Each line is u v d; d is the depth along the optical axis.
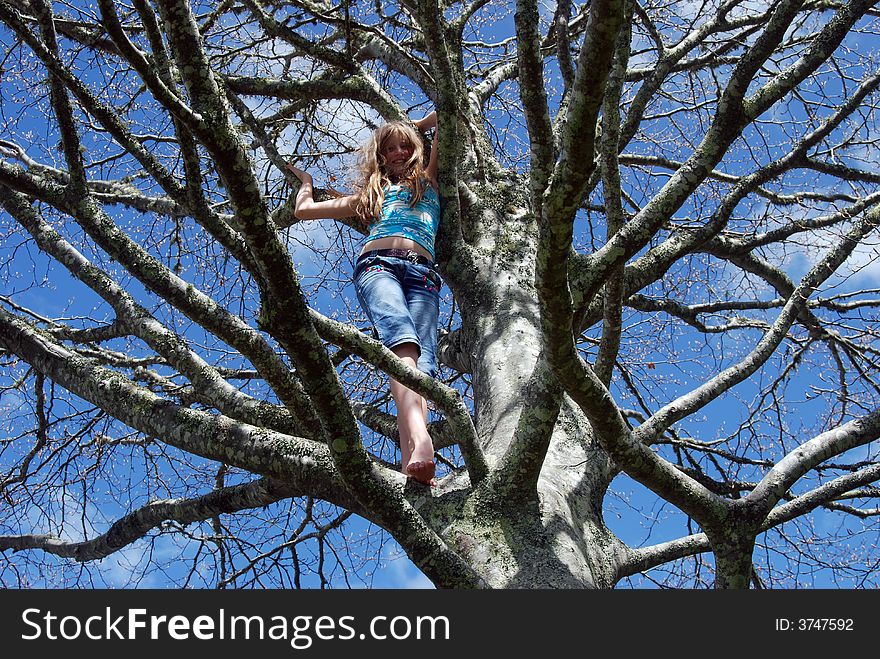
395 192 3.97
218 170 2.30
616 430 2.79
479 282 4.21
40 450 5.30
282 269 2.37
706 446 5.11
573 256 2.78
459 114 4.07
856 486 3.54
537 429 3.03
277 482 3.59
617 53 2.95
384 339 3.49
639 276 3.40
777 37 2.59
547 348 2.51
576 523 3.25
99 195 4.64
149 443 5.38
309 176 4.44
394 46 4.32
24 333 3.50
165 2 2.24
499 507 3.10
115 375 3.38
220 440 3.18
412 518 2.67
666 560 3.58
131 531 4.10
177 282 2.89
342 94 5.23
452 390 2.99
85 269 3.46
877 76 3.38
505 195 4.62
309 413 3.06
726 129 2.74
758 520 3.13
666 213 2.76
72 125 2.84
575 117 2.06
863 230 3.73
